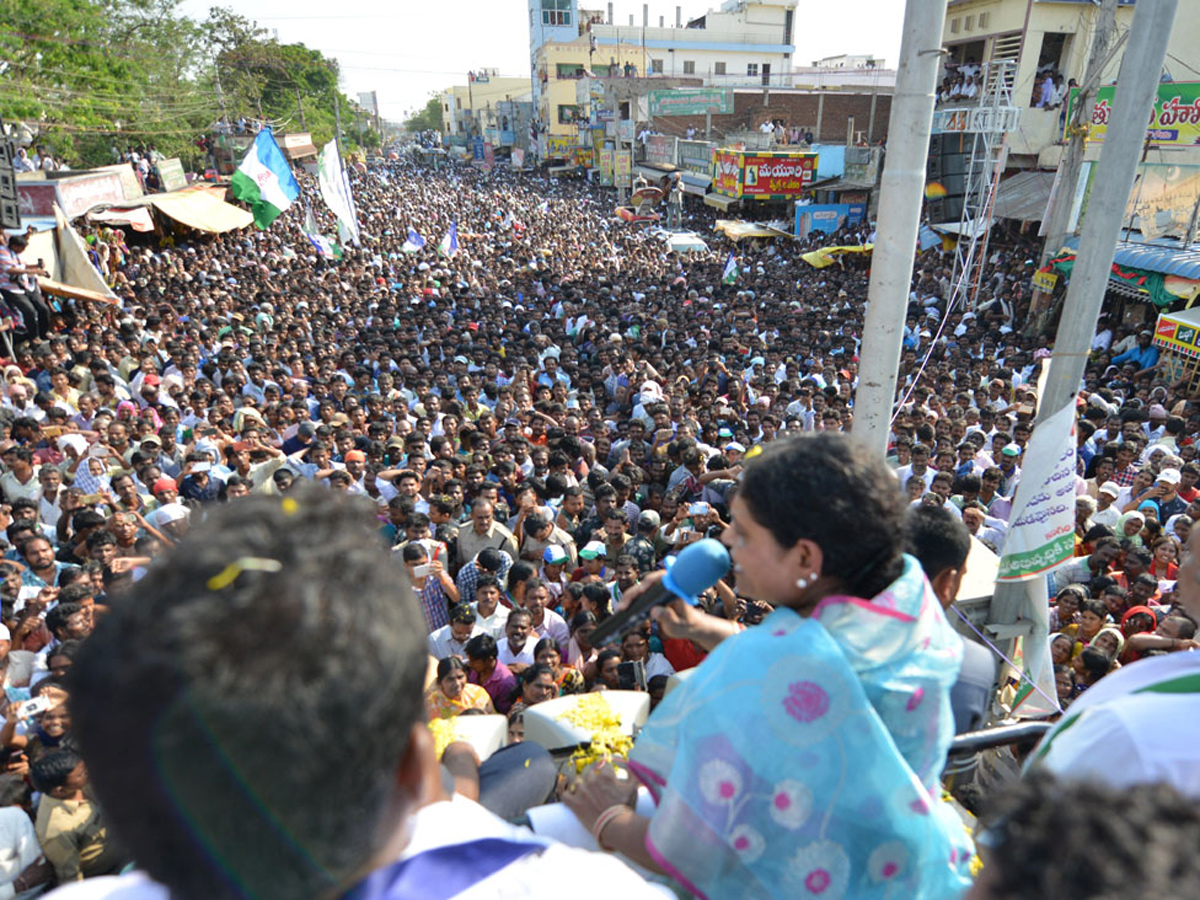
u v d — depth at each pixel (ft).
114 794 2.16
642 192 143.13
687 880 3.95
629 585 21.08
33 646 18.76
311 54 202.28
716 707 3.92
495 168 265.54
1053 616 20.08
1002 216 72.28
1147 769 3.73
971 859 4.49
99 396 35.58
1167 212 52.60
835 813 3.79
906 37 12.19
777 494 4.13
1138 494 27.66
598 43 219.41
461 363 46.68
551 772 6.07
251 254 86.02
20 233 48.65
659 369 46.32
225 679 1.98
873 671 3.99
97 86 91.45
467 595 22.31
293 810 2.12
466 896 2.81
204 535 2.35
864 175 101.45
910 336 56.95
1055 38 81.87
